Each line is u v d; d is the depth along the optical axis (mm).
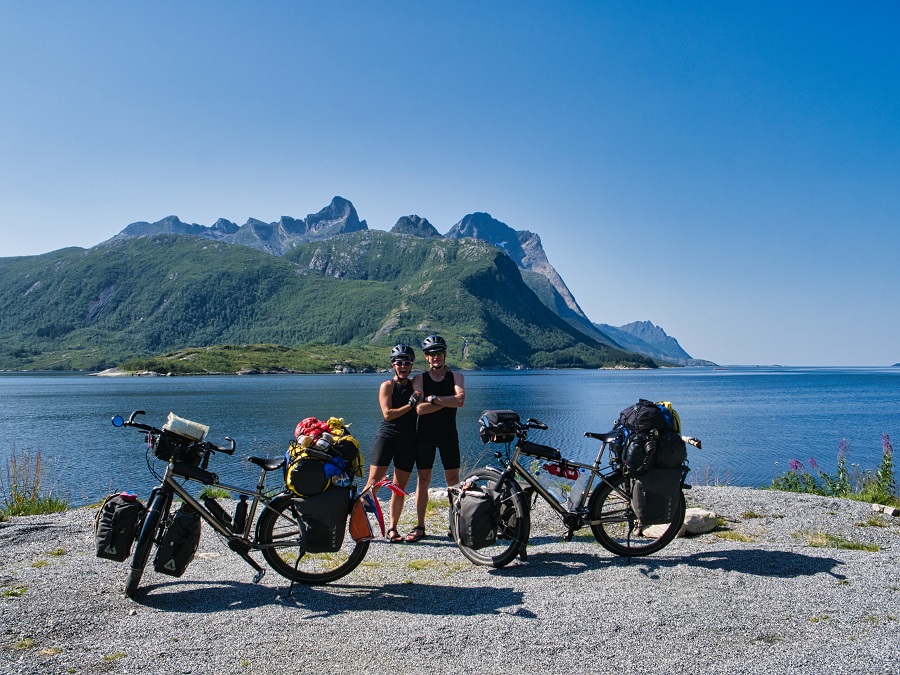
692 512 7453
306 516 5145
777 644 4062
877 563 5848
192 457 5465
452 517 6039
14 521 7875
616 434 6066
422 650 3980
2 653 3939
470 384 137500
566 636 4160
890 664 3771
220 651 3973
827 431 42125
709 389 126250
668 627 4309
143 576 5609
